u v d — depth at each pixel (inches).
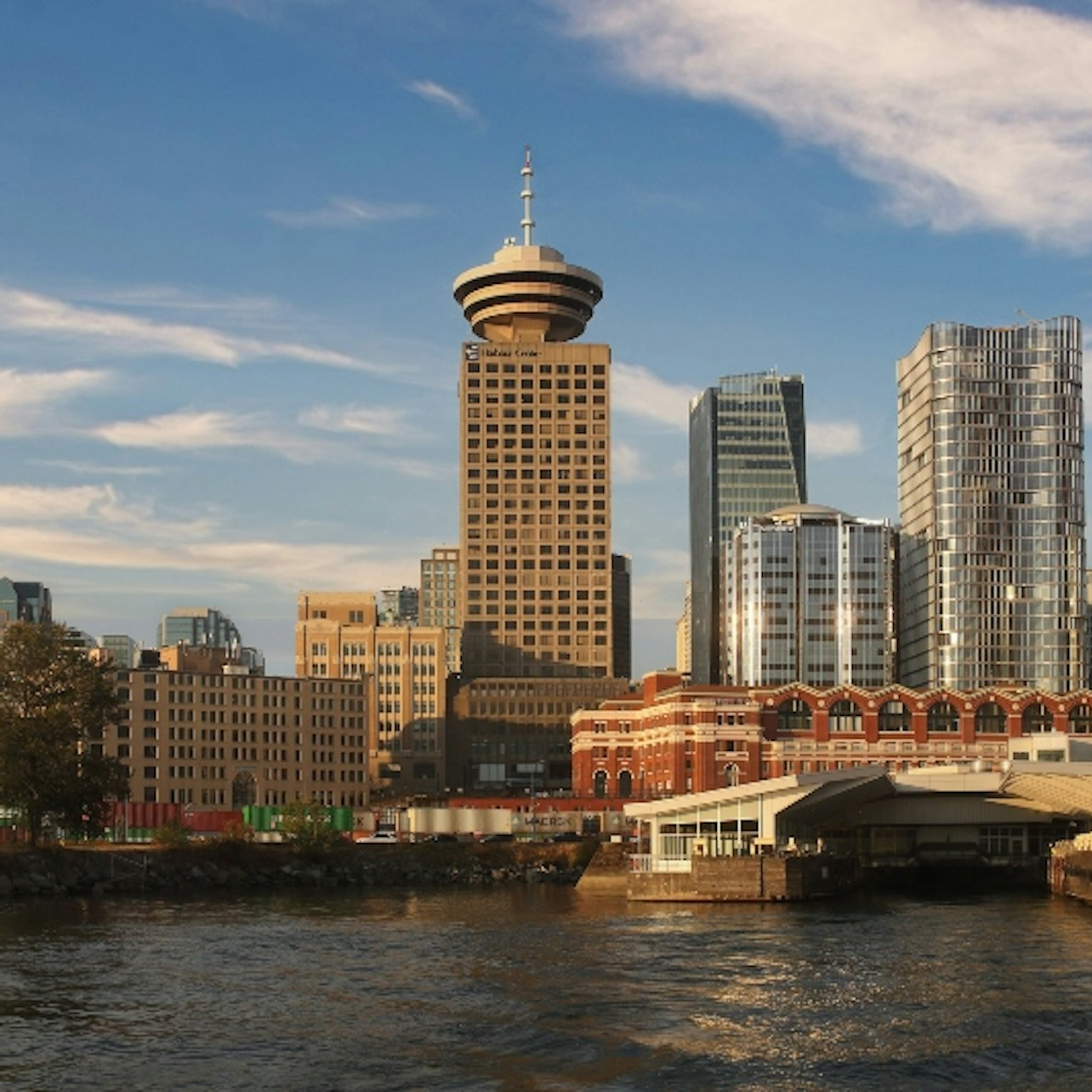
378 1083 2679.6
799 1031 3083.2
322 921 5625.0
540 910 6161.4
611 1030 3110.2
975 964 4065.0
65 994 3631.9
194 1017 3307.1
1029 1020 3174.2
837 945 4542.3
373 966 4121.6
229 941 4830.2
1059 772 6584.6
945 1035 3024.1
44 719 7677.2
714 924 5295.3
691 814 7126.0
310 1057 2883.9
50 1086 2682.1
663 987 3676.2
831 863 6978.4
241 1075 2748.5
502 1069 2768.2
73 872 7716.5
